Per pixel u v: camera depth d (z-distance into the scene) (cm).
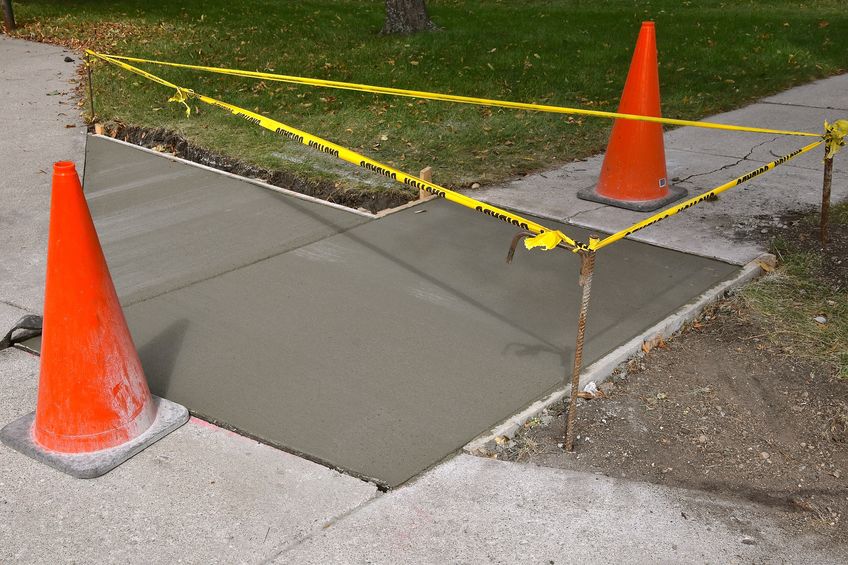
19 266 510
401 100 916
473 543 284
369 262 510
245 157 714
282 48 1221
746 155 733
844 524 299
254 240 546
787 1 1859
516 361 397
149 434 335
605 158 622
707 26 1438
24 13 1504
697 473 324
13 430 339
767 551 283
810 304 457
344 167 688
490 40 1288
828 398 374
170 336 421
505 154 736
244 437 341
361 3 1767
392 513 297
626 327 430
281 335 422
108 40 1273
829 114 878
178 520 294
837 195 624
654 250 529
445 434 342
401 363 396
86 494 307
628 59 1157
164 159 721
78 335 314
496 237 549
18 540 285
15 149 748
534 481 316
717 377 391
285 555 277
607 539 287
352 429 345
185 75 1017
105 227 572
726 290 475
